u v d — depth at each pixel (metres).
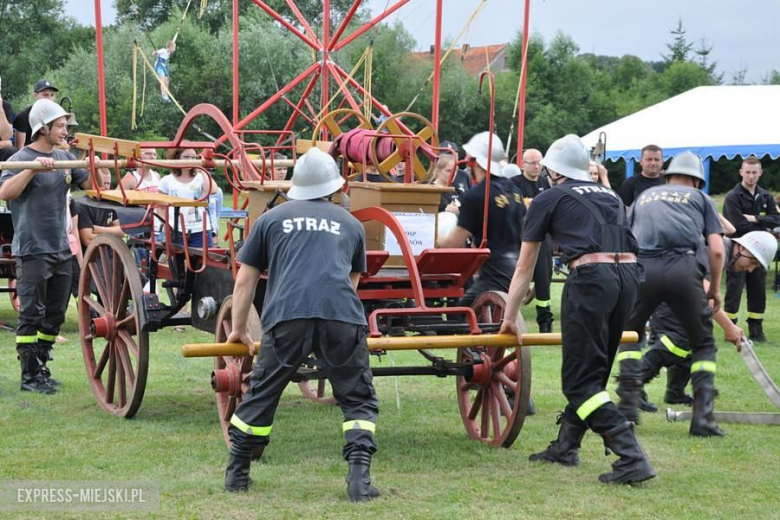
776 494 5.01
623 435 5.13
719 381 8.23
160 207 7.19
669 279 6.18
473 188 6.64
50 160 6.52
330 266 4.73
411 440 6.14
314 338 4.71
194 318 6.53
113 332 6.70
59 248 7.41
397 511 4.61
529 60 43.22
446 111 34.56
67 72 34.00
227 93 29.64
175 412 6.85
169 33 30.50
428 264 5.72
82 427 6.32
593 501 4.82
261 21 30.20
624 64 63.81
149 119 29.59
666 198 6.34
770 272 18.91
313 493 4.90
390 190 5.74
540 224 5.25
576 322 5.17
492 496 4.89
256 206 5.99
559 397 7.51
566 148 5.37
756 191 12.34
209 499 4.77
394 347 5.15
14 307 11.35
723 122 19.64
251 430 4.84
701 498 4.93
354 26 33.38
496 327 5.67
